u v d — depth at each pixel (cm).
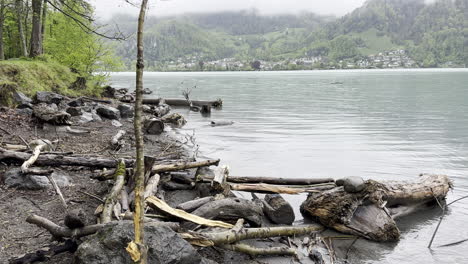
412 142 1421
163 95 3944
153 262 418
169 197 779
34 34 2481
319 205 665
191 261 443
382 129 1744
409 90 4803
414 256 561
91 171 854
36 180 723
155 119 1574
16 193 690
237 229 568
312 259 554
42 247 507
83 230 507
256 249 551
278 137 1534
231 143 1405
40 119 1261
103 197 719
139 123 357
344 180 645
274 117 2211
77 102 1798
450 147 1321
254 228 585
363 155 1200
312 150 1278
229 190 739
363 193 643
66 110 1588
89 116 1667
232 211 621
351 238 623
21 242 525
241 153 1232
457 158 1155
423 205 747
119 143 1184
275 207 670
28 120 1302
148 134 1549
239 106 2892
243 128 1791
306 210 693
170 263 425
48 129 1246
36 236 543
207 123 1975
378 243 605
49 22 2988
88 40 2464
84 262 414
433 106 2830
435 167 1050
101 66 2597
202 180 787
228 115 2338
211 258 535
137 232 369
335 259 552
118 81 7669
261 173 994
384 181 708
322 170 1024
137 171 365
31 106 1479
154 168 791
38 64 2111
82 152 1046
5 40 3450
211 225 584
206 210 607
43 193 708
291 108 2716
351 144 1380
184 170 882
